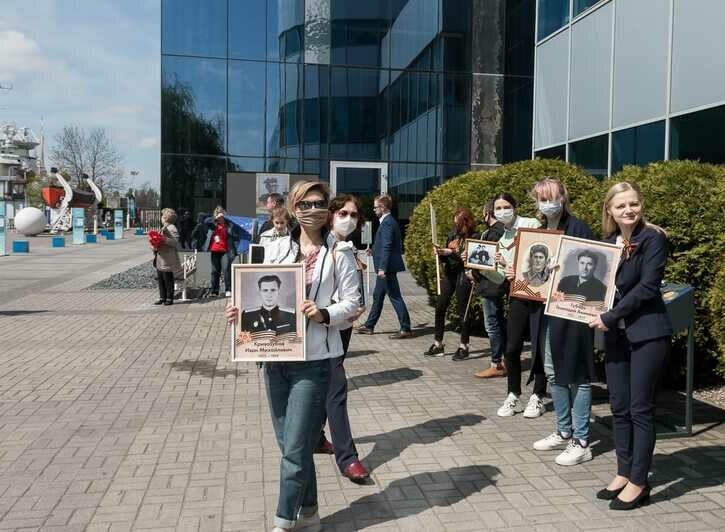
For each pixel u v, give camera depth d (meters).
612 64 11.74
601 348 4.41
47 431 5.13
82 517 3.67
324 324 3.27
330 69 20.92
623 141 11.42
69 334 9.29
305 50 20.67
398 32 21.22
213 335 9.25
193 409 5.72
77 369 7.19
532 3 20.33
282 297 3.21
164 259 12.33
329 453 4.71
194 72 20.05
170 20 19.89
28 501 3.88
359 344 8.62
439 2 21.36
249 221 12.99
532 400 5.47
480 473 4.28
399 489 4.05
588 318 3.91
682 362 6.07
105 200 64.81
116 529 3.53
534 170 8.13
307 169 20.94
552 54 14.21
